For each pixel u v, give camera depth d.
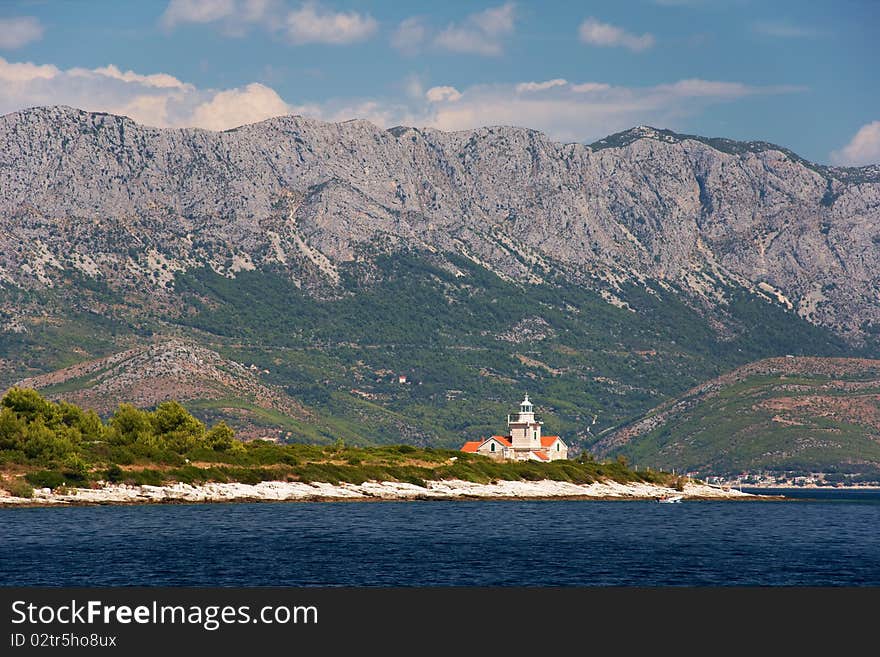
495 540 151.50
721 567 130.50
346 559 128.88
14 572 114.94
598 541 154.62
